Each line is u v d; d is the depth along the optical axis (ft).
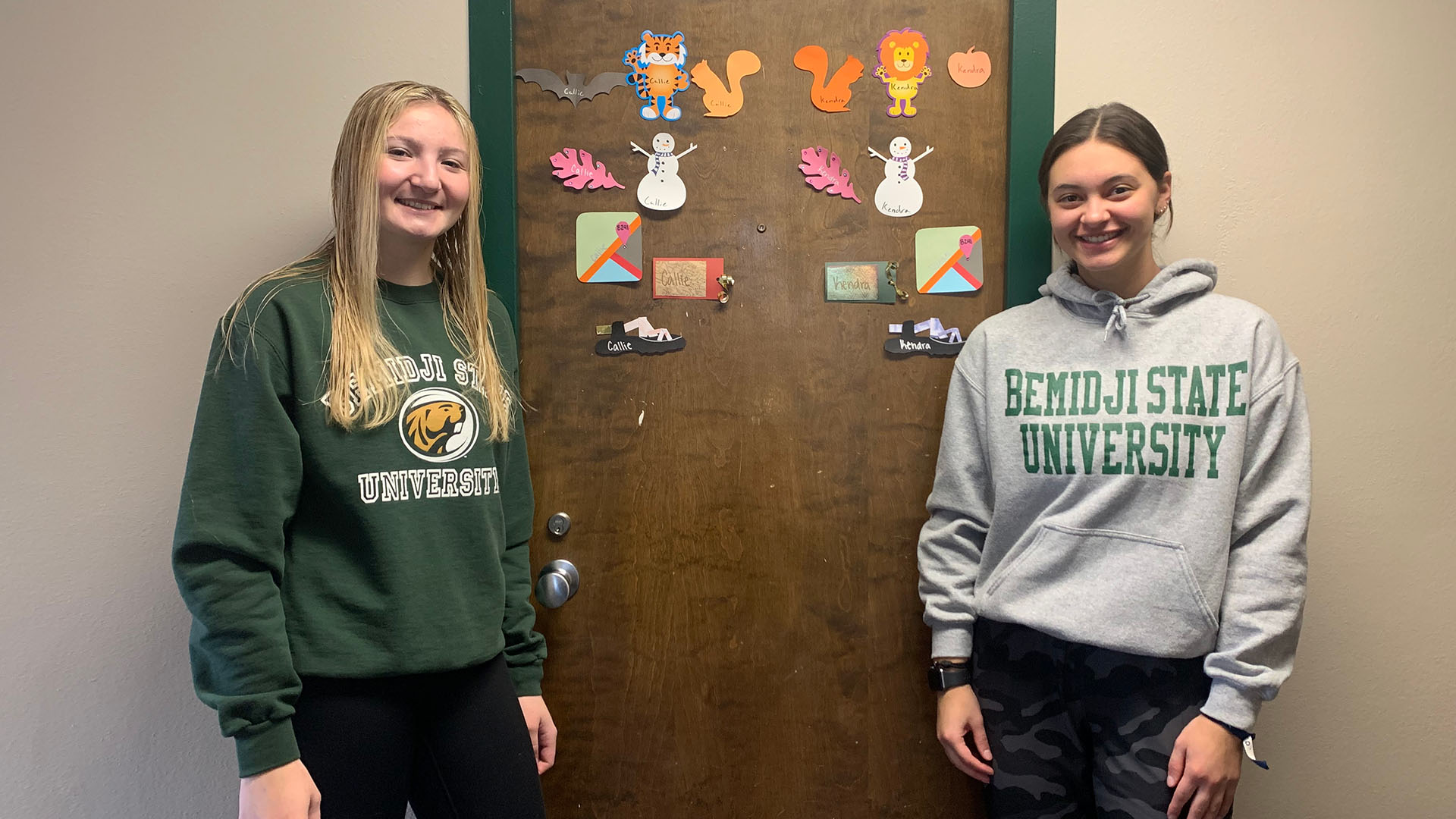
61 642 3.99
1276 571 3.09
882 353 4.26
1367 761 4.11
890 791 4.26
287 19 4.02
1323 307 4.08
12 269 3.95
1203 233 4.08
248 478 2.72
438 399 3.13
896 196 4.23
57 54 3.96
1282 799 4.12
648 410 4.27
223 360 2.80
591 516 4.29
